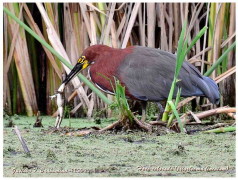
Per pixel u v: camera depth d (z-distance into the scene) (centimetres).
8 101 1429
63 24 1433
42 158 856
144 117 1207
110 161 834
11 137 1039
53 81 1437
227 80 1400
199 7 1375
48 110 1450
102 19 1347
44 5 1474
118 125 1090
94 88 1228
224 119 1320
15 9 1380
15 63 1423
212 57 1373
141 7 1437
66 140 1005
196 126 1166
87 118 1367
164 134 1061
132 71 1195
